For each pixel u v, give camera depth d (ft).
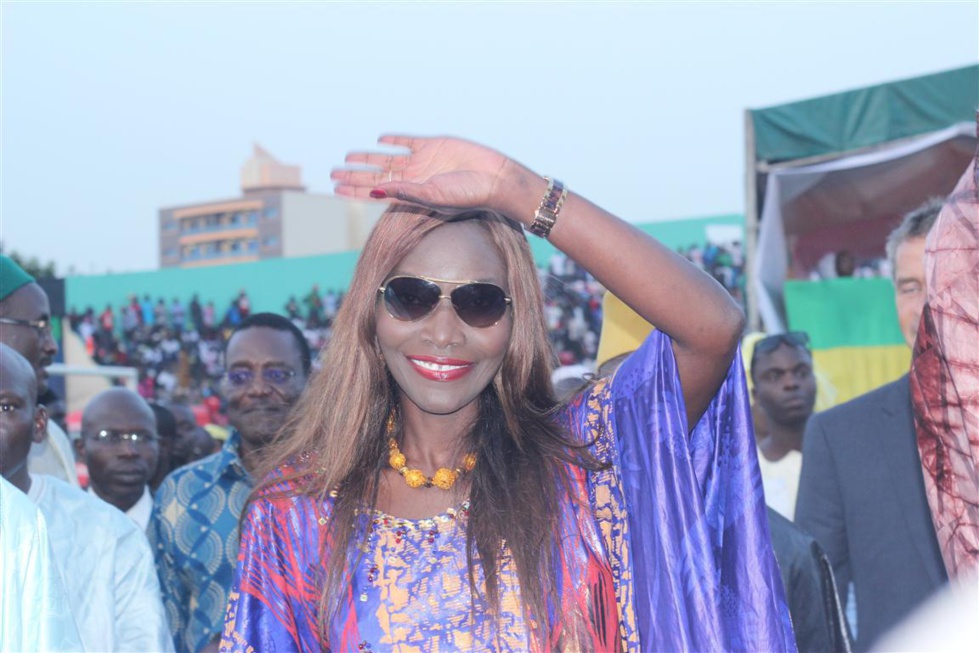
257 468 7.66
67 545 9.36
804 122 20.44
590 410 7.09
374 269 7.06
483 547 6.53
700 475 6.69
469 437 7.11
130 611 9.61
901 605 11.05
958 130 18.54
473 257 6.89
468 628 6.45
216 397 34.01
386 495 7.06
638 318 10.23
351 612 6.59
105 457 15.29
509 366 7.13
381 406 7.25
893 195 20.08
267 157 103.60
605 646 6.48
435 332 6.84
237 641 6.73
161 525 12.24
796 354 15.47
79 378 34.91
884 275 20.80
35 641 6.79
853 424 11.82
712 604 6.27
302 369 12.90
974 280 5.98
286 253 76.64
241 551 6.98
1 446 9.23
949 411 6.15
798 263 21.25
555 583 6.49
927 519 11.05
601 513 6.76
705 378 6.48
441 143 6.27
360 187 6.31
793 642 6.43
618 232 6.08
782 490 15.35
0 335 12.26
